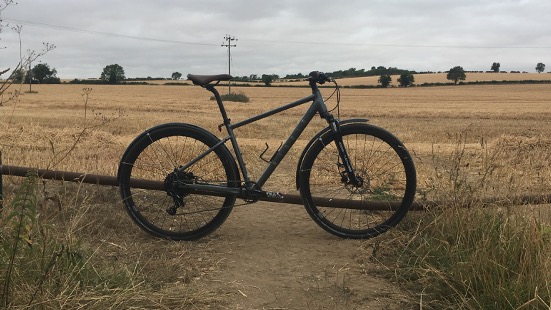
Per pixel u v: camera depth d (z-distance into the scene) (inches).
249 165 274.2
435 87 3986.2
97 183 155.6
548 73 5295.3
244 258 128.4
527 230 110.7
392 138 144.3
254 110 1428.4
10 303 86.0
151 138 145.3
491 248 107.3
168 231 142.8
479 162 275.7
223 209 142.6
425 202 146.3
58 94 2396.7
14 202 92.4
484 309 94.0
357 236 143.4
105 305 93.3
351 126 145.2
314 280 115.0
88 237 135.6
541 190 154.6
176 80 4854.8
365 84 4325.8
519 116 1328.7
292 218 164.9
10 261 89.2
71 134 463.2
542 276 94.1
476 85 4128.9
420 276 111.9
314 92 148.4
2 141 391.5
